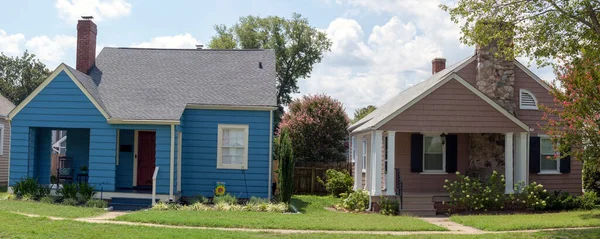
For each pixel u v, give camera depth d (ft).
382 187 68.85
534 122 68.80
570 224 47.37
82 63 67.92
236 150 64.23
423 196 60.44
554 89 55.93
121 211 55.88
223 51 75.00
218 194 61.87
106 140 59.82
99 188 59.88
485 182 63.26
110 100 62.54
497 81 65.41
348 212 60.95
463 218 52.60
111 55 72.84
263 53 74.38
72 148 67.46
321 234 41.11
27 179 59.47
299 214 54.08
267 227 43.98
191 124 63.98
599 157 52.75
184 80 67.97
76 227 40.04
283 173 59.47
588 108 50.96
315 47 157.28
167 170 59.57
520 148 62.95
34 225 39.83
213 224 44.11
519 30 47.16
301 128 98.99
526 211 59.67
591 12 43.68
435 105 60.49
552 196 62.59
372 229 44.60
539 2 44.52
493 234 42.39
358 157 76.69
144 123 59.41
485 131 60.85
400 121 60.18
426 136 68.54
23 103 60.49
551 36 46.11
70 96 60.29
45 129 64.90
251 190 63.57
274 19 155.22
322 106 100.78
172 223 44.52
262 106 63.36
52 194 61.16
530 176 68.03
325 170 87.30
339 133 100.01
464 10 47.34
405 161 68.54
